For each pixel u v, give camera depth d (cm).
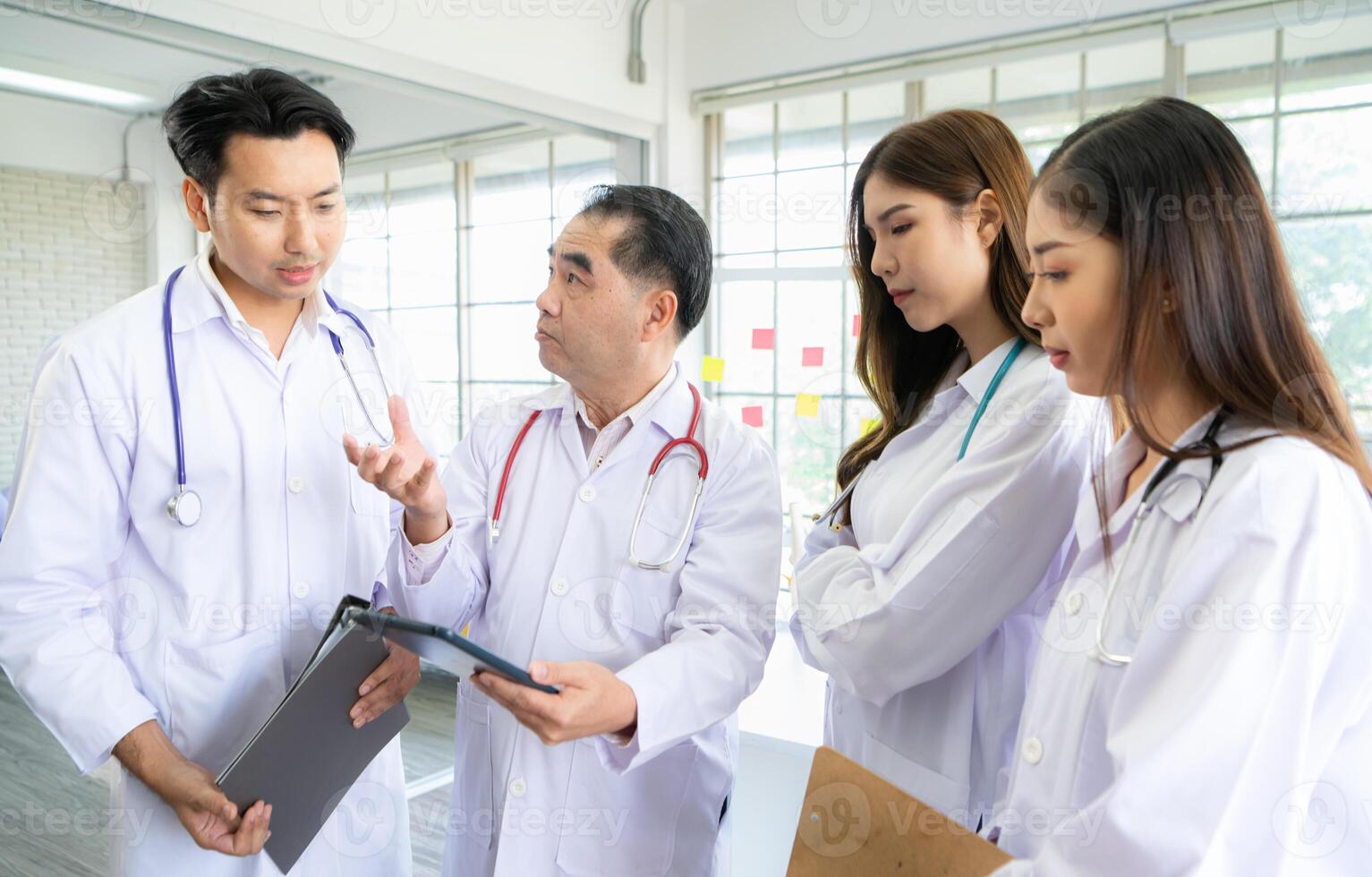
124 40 206
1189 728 66
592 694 94
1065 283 83
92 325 118
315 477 129
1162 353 79
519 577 121
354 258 270
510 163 299
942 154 115
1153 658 71
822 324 325
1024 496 107
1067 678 84
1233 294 77
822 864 87
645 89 320
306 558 128
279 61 232
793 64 310
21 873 226
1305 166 239
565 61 290
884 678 116
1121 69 261
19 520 111
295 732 104
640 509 118
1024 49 271
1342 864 74
